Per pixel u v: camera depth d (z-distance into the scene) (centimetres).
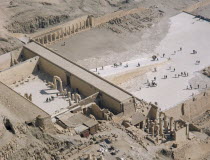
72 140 13612
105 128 14612
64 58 18025
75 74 16975
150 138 14512
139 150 13725
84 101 15775
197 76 19512
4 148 12206
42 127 13462
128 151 13562
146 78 19300
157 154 13912
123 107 15300
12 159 12262
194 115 18050
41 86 17575
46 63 18075
